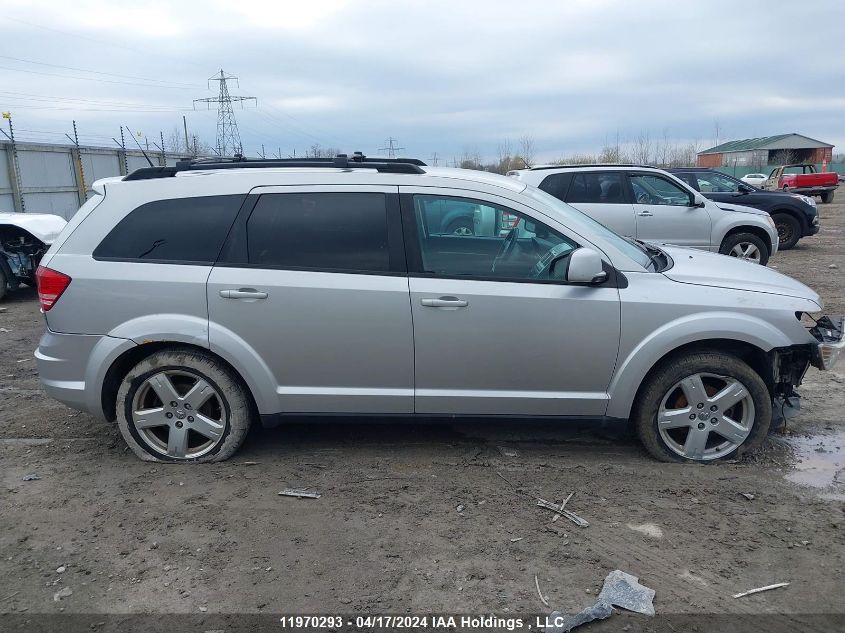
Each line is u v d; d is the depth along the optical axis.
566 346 4.04
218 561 3.25
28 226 9.86
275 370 4.11
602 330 4.02
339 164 4.23
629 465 4.25
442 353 4.05
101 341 4.10
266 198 4.14
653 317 4.01
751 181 43.31
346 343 4.05
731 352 4.29
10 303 9.99
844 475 4.11
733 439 4.21
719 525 3.54
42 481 4.09
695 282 4.13
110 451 4.53
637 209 10.37
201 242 4.12
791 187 32.22
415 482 4.04
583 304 3.99
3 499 3.88
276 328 4.04
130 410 4.23
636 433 4.32
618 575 3.08
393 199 4.11
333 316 4.02
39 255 10.00
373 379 4.12
